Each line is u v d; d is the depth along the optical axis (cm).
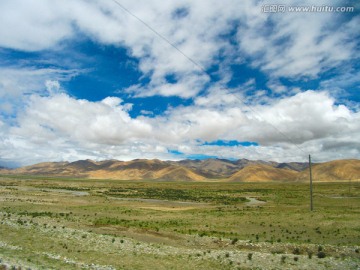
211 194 14538
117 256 3077
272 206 8369
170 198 11869
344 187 19200
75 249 3225
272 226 4909
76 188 16912
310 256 3062
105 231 4444
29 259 2630
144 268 2731
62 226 4506
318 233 4366
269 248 3541
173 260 3019
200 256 3150
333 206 7975
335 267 2769
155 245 3588
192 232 4462
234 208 7812
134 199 10950
